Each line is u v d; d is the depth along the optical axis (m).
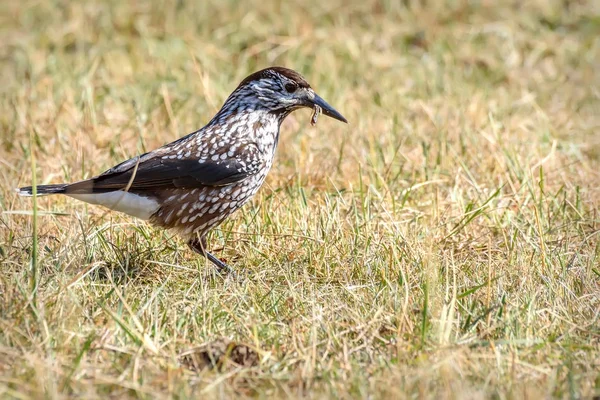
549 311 9.65
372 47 19.23
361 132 15.32
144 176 10.95
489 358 8.77
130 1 20.53
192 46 18.86
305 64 18.44
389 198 12.83
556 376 8.53
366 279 10.74
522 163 14.11
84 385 8.26
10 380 8.13
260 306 10.01
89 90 15.84
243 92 11.60
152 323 9.36
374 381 8.35
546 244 11.55
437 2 20.80
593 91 17.72
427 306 9.41
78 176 13.90
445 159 14.28
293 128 15.66
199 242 11.54
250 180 11.51
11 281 9.88
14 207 12.54
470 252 11.51
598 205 12.99
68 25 19.73
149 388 8.17
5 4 20.78
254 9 20.33
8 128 15.53
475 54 19.09
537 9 20.78
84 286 10.19
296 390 8.33
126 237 11.64
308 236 11.52
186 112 16.12
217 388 8.30
